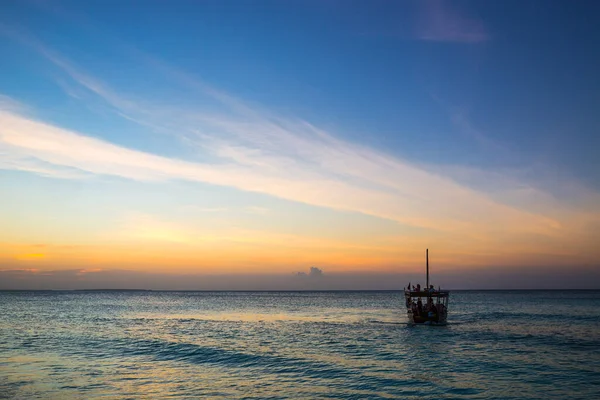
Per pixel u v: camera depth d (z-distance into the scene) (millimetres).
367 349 42812
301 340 50281
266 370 32500
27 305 139250
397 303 170625
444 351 41594
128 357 37906
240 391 26266
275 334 56938
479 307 129125
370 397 25141
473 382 28688
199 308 128125
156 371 31969
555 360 36656
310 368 33156
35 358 37281
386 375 30750
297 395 25438
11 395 25109
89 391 26062
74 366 33719
